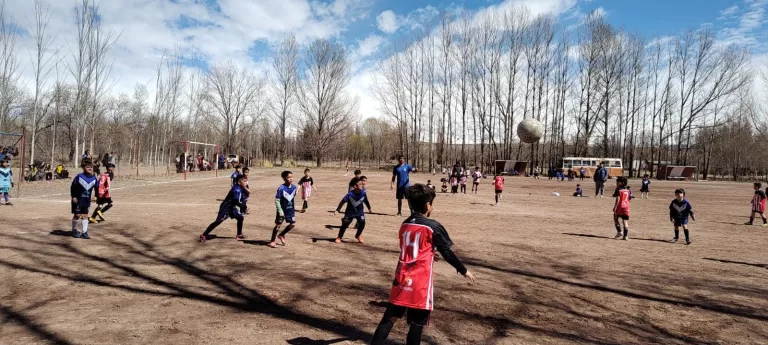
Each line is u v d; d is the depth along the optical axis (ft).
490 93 173.78
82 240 25.57
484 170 184.24
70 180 73.36
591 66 163.94
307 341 11.97
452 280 19.51
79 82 93.04
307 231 31.99
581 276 20.83
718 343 12.97
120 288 16.58
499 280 19.66
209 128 182.80
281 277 18.90
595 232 36.01
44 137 129.18
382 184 91.71
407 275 10.27
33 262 20.07
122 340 11.62
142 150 151.84
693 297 17.74
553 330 13.57
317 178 110.93
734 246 30.76
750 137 173.99
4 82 84.33
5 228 28.86
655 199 71.87
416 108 182.09
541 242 30.25
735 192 91.56
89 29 91.35
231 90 178.81
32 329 12.25
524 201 63.31
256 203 51.26
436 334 12.90
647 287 19.10
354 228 34.01
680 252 28.09
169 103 138.21
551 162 179.22
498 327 13.67
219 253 23.47
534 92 173.68
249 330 12.68
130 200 49.96
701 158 211.00
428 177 131.64
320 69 182.09
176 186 72.64
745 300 17.48
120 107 183.52
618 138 182.19
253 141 209.05
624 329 13.91
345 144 208.03
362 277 19.30
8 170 42.39
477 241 29.91
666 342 12.92
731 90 154.20
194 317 13.66
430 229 10.46
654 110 165.17
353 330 12.97
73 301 14.92
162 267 20.02
